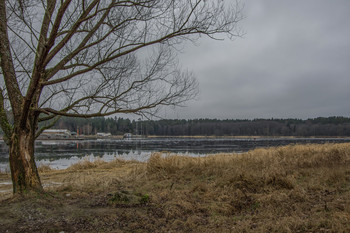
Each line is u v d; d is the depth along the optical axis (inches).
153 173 439.5
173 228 217.6
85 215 232.2
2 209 225.8
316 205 255.9
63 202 260.4
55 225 207.8
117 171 536.7
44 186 378.6
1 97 268.5
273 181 333.7
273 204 265.4
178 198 286.5
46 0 248.2
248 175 350.3
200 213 253.1
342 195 280.7
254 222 228.4
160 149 1421.0
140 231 209.8
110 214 236.1
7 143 261.1
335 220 209.0
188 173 423.8
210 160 471.5
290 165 443.5
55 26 204.2
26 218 214.5
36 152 1226.0
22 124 250.2
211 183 350.6
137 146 1707.7
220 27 258.8
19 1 230.4
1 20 244.2
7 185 418.6
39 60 215.9
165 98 283.6
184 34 261.7
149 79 284.8
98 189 331.9
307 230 201.3
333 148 561.6
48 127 299.0
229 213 253.3
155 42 262.5
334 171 368.2
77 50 254.8
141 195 291.4
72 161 873.5
